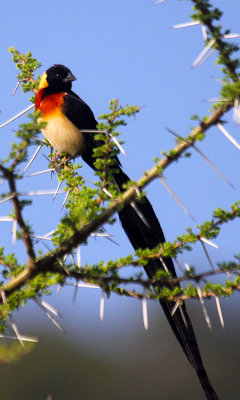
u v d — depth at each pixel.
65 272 6.30
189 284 6.27
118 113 6.39
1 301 6.05
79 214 6.49
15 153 5.45
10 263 6.39
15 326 5.81
